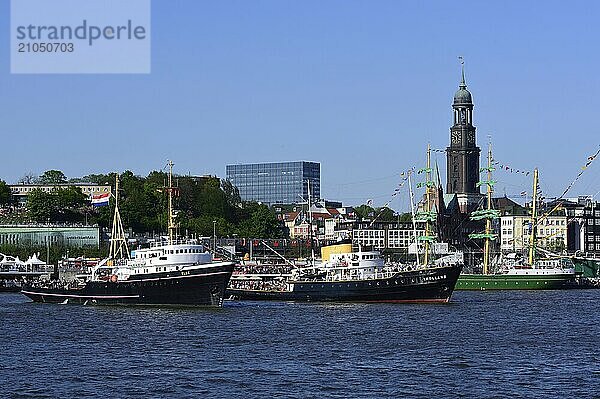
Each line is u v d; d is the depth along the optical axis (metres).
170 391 111.19
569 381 117.19
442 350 141.88
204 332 164.38
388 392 110.88
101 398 107.81
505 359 133.25
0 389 112.06
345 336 158.88
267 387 113.38
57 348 144.12
